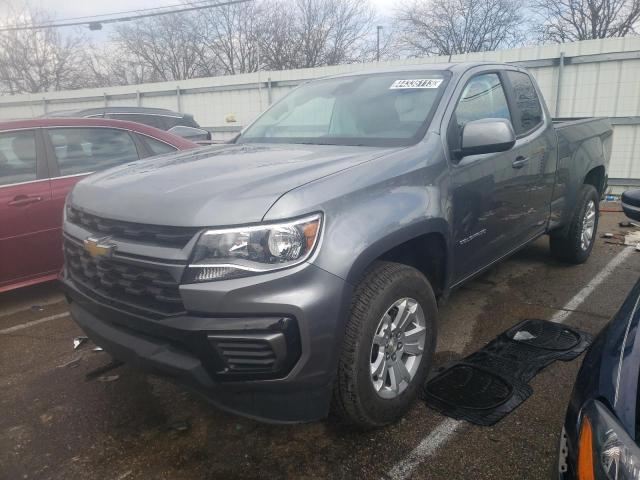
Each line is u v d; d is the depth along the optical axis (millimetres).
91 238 2488
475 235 3268
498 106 3738
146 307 2291
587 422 1461
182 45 31359
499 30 26094
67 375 3377
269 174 2426
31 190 4414
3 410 2996
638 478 1233
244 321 2084
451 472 2387
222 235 2098
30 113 17000
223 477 2404
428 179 2783
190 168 2703
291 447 2592
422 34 27359
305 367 2154
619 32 23141
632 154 9453
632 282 4734
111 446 2650
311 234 2160
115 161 4969
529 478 2338
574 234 4941
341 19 29750
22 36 30109
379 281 2455
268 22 29922
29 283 4496
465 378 3119
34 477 2441
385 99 3391
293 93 4094
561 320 3949
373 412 2494
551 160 4234
